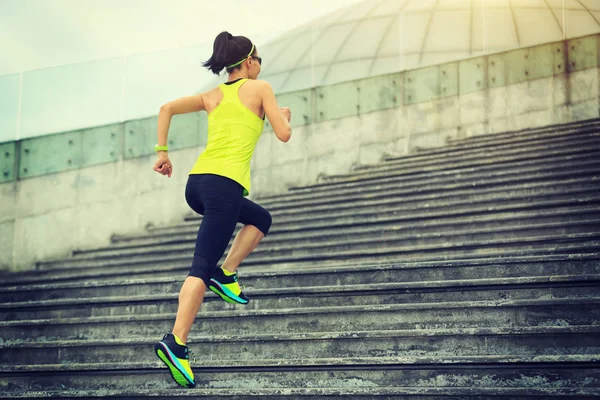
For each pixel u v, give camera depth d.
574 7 10.16
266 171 10.61
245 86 3.34
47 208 9.72
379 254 6.32
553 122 9.91
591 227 5.93
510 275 4.64
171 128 10.02
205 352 4.16
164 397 3.77
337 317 4.27
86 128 9.94
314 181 10.45
